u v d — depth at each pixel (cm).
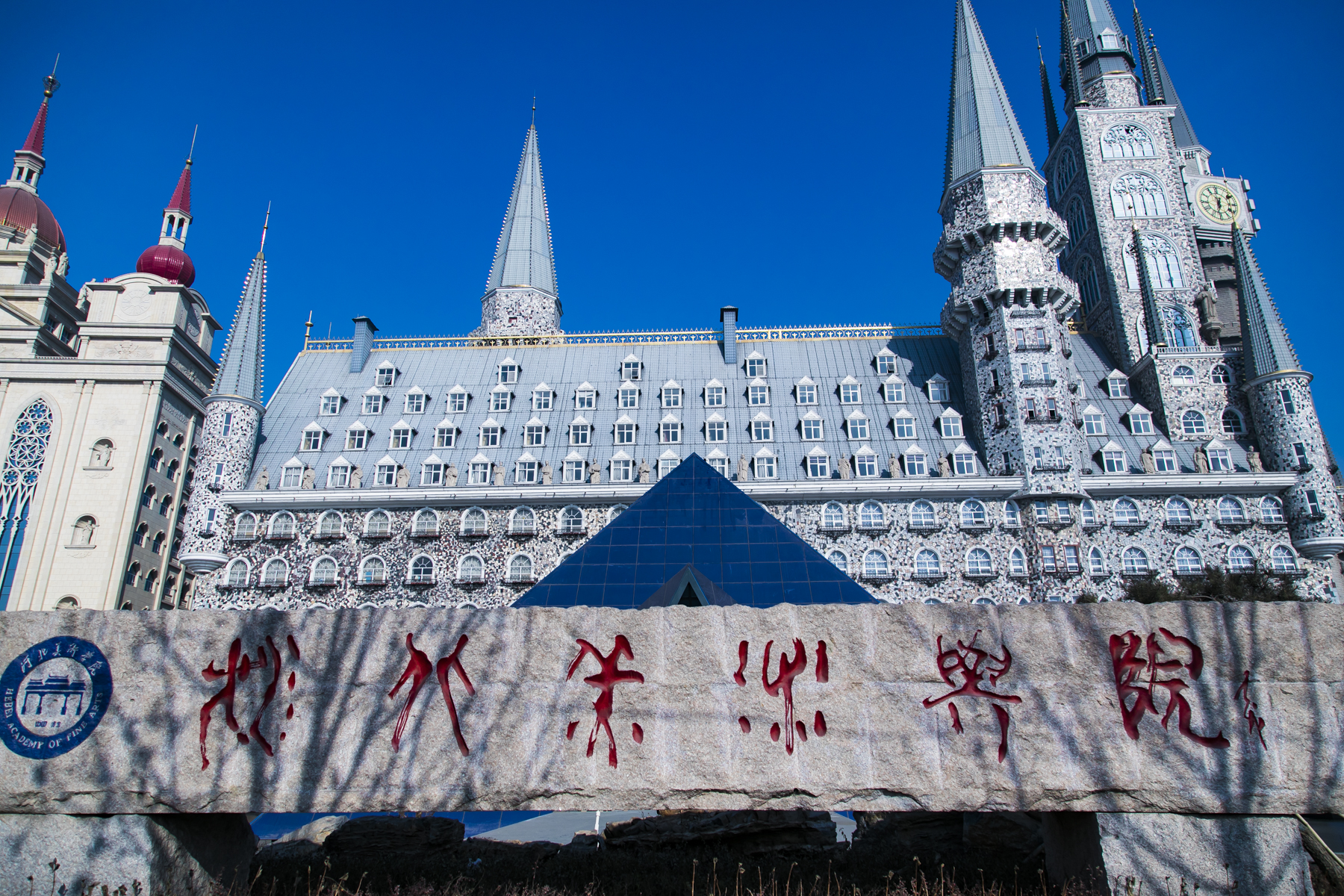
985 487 5738
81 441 7712
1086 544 5631
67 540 7412
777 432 6353
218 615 1527
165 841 1466
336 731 1471
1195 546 5622
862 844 2100
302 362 7275
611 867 1862
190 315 8988
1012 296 6056
